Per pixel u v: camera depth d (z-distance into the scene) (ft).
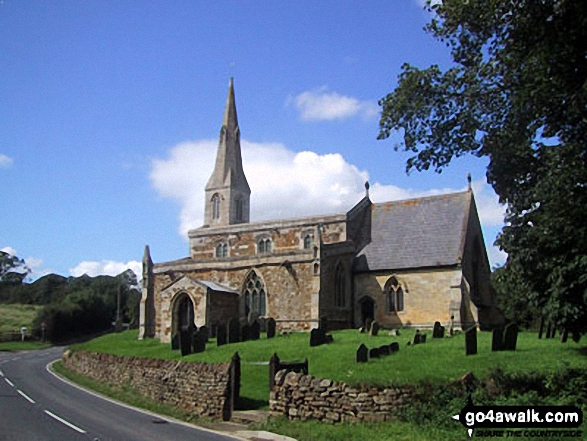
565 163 64.80
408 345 98.22
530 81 64.64
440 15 78.79
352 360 80.89
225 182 253.85
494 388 59.77
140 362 97.76
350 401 59.52
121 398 92.94
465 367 68.80
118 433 59.93
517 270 69.51
